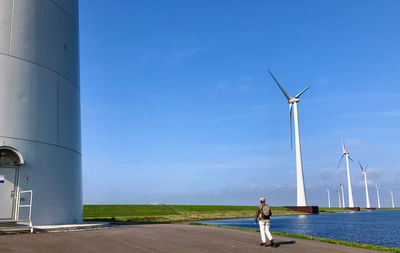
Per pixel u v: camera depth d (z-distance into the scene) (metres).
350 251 12.92
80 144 23.11
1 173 17.20
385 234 44.38
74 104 22.31
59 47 21.23
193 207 100.75
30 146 18.38
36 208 18.19
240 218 85.44
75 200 21.19
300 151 105.56
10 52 18.36
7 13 18.64
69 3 22.97
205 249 12.24
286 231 45.75
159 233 16.36
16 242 12.02
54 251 10.70
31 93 18.91
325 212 155.75
